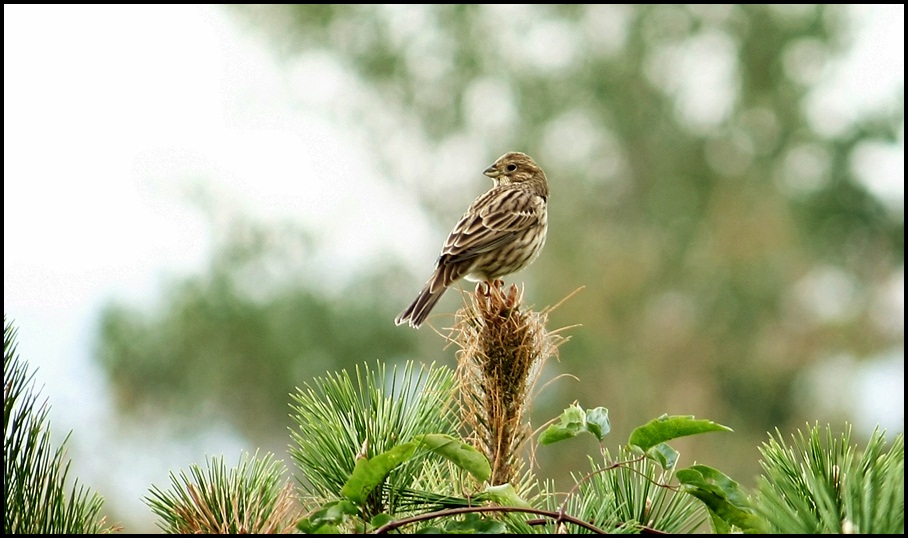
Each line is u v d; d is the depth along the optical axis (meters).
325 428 3.73
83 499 3.42
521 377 3.96
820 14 22.19
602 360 19.86
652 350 20.19
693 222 21.31
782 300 20.50
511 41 22.97
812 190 21.20
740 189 21.59
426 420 3.80
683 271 20.78
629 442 3.33
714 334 20.22
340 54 22.80
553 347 4.06
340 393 3.79
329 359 17.84
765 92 22.33
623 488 3.64
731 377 20.08
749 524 3.23
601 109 22.16
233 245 18.62
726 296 20.41
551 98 22.16
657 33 22.84
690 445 19.08
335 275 18.88
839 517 3.21
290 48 22.56
